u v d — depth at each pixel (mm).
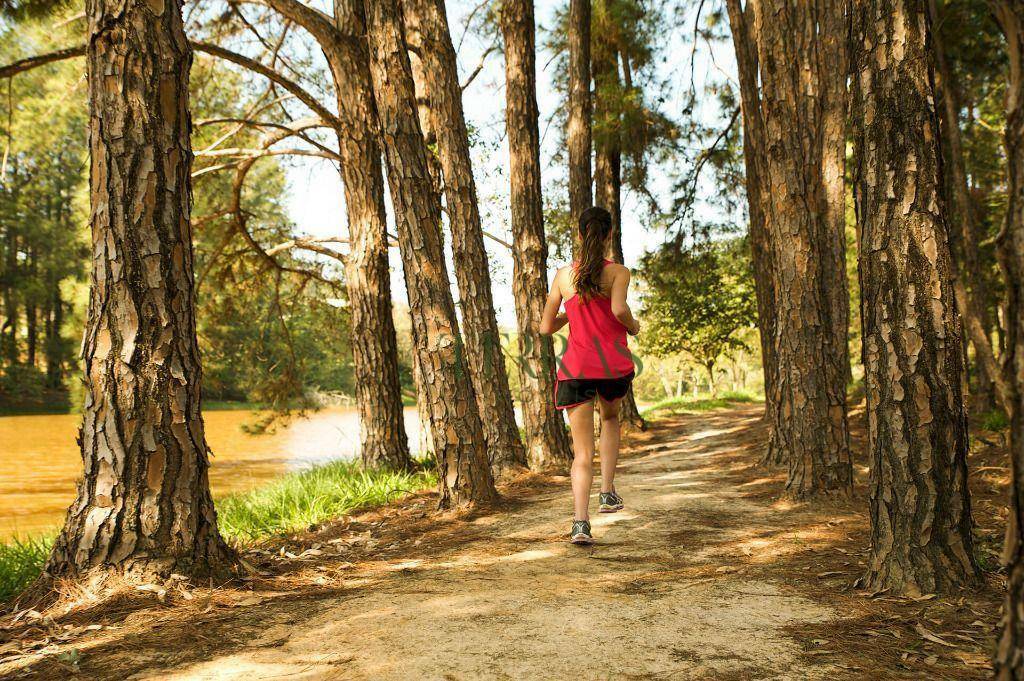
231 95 11242
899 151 2656
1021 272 1362
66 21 7992
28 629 2650
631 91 12805
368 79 8188
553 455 8117
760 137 10258
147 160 3227
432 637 2424
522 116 8617
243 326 12633
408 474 7898
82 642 2490
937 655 2072
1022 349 1346
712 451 9078
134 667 2232
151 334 3191
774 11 5145
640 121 13164
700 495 5543
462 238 7398
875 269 2732
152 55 3270
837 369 5004
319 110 7934
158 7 3299
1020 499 1324
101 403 3150
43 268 35875
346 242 11148
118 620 2715
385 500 6195
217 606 2893
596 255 3920
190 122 3467
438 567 3617
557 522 4703
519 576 3279
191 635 2535
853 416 10227
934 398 2633
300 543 4539
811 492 4887
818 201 5102
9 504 11031
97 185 3223
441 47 7066
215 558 3283
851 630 2334
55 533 5727
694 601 2734
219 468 15148
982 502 4359
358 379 8227
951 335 2660
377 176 8320
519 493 6379
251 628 2611
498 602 2820
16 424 30406
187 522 3211
